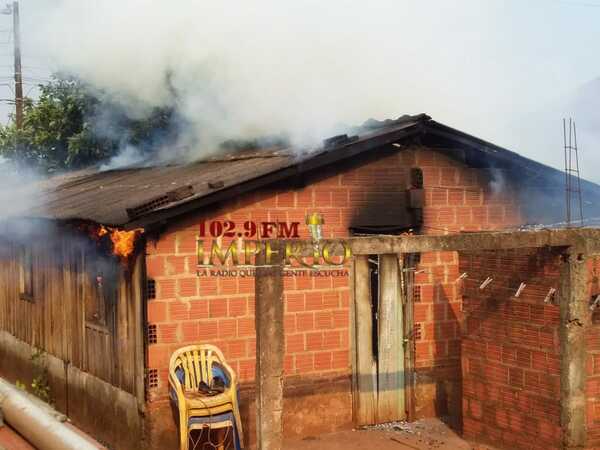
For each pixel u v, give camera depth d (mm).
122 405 9188
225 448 8875
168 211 8383
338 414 9891
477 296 9195
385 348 10242
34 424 5387
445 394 10633
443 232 10648
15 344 13438
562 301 8141
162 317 8703
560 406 8180
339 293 9898
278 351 6508
